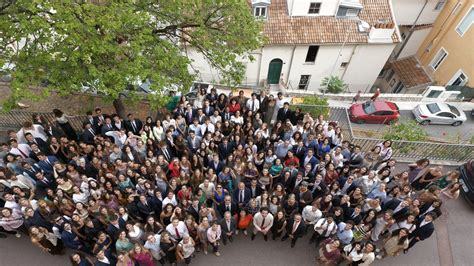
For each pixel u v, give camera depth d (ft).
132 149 33.45
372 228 29.86
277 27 71.20
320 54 75.10
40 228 27.20
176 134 35.91
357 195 29.84
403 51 92.89
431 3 82.07
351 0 71.36
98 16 28.86
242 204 30.68
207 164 33.81
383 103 66.74
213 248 29.96
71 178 30.04
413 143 42.06
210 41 38.68
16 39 28.37
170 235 27.02
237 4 37.50
